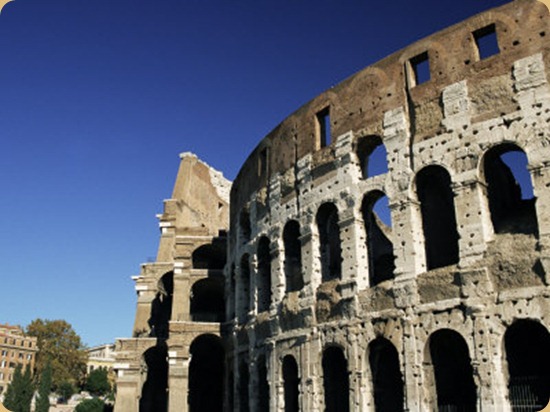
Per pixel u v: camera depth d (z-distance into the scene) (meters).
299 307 48.72
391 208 43.12
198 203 100.25
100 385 162.62
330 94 51.47
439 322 38.34
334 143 49.59
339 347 44.38
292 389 50.62
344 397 46.88
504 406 34.47
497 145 39.09
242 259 63.00
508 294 35.81
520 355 39.75
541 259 34.97
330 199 48.38
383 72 47.16
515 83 39.22
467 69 41.94
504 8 41.31
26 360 167.12
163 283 87.94
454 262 47.31
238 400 58.94
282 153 56.16
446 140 41.50
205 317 85.44
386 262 59.03
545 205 35.91
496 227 41.75
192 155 101.81
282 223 53.78
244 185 64.81
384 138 45.16
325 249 50.22
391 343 42.28
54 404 128.12
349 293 44.34
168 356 67.75
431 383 38.38
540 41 38.97
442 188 49.50
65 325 149.88
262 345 54.38
